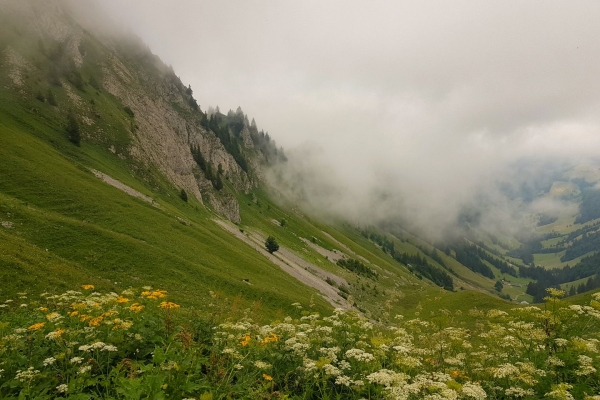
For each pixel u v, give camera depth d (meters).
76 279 34.75
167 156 141.88
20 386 7.44
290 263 133.38
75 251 45.09
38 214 49.28
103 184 78.94
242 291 56.50
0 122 80.38
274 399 7.06
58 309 12.65
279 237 177.00
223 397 7.35
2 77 103.44
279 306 57.66
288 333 10.07
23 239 41.38
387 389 6.80
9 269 30.09
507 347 10.62
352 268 188.12
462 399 6.95
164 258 53.50
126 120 131.62
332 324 10.56
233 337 9.46
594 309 9.91
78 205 61.81
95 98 127.75
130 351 9.12
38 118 96.69
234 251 84.88
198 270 55.09
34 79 111.50
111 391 7.38
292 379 8.59
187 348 8.50
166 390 6.84
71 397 6.55
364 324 10.83
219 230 113.81
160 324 10.41
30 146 74.06
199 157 174.88
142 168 113.44
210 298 45.78
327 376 7.42
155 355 7.38
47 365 8.14
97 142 108.06
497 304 77.88
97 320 9.07
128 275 44.94
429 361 9.79
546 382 8.20
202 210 129.50
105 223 61.12
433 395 6.49
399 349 8.16
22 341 8.73
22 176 60.38
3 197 50.38
